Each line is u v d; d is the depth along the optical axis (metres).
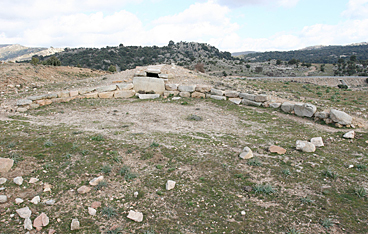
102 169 6.68
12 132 9.36
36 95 15.23
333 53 165.88
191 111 13.06
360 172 6.43
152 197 5.70
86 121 11.19
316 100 14.21
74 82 19.42
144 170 6.82
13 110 12.54
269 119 11.27
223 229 4.66
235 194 5.74
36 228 4.62
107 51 112.19
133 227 4.76
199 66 37.44
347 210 4.98
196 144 8.54
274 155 7.62
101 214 5.13
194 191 5.89
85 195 5.71
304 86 19.06
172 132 9.83
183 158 7.46
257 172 6.65
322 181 6.10
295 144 8.38
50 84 18.73
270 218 4.91
